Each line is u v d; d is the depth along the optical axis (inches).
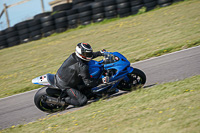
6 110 955.3
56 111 855.7
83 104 803.4
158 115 554.9
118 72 796.0
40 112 870.4
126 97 776.9
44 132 635.5
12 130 724.0
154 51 1275.8
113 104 738.8
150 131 487.2
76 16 2576.3
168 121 509.0
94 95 830.5
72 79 778.8
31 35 2620.6
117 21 2418.8
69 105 908.6
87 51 732.0
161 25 1833.2
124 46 1556.3
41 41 2463.1
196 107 541.0
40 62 1712.6
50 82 811.4
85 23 2568.9
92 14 2564.0
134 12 2472.9
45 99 815.7
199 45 1202.0
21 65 1761.8
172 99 640.4
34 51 2123.5
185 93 664.4
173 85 773.3
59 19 2573.8
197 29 1462.8
